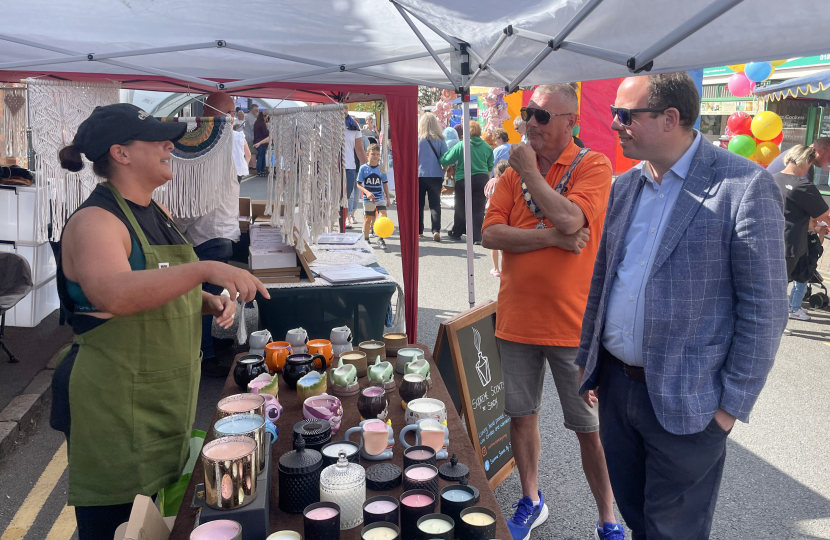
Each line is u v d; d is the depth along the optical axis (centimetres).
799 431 415
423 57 374
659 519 202
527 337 277
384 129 662
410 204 466
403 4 263
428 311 669
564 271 270
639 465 219
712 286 190
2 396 409
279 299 452
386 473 178
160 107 762
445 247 1023
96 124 182
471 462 193
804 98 1012
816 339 610
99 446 185
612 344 214
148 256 185
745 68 838
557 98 269
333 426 211
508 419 341
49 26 321
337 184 420
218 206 457
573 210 256
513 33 275
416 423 205
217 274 168
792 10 177
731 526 309
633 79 198
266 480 159
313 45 355
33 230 539
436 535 144
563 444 396
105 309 168
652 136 196
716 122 1217
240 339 454
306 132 411
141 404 187
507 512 316
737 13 183
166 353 188
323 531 150
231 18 305
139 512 148
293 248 467
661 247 195
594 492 285
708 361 191
